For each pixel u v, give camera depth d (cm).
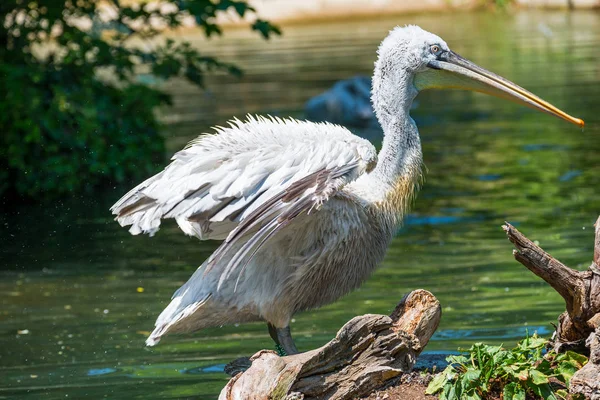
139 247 1395
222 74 3178
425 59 830
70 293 1180
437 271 1219
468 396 683
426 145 2053
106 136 1789
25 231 1488
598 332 685
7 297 1170
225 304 768
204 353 970
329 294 800
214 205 717
